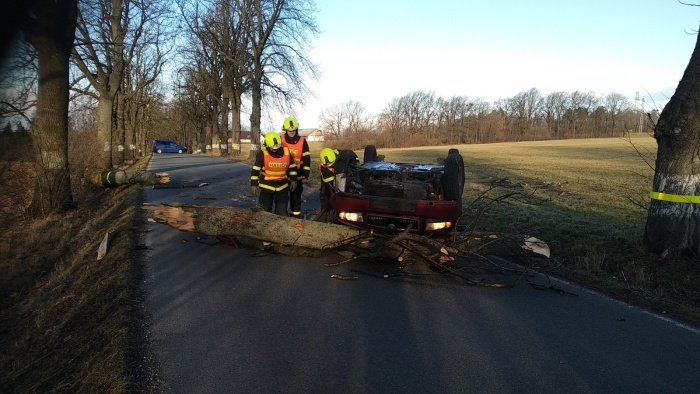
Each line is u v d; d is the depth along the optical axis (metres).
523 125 104.75
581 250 8.18
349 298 5.80
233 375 3.88
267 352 4.30
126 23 21.97
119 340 4.39
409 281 6.60
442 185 7.85
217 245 8.19
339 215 7.48
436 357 4.28
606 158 42.28
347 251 7.50
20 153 10.29
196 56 38.50
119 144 31.05
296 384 3.76
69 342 4.48
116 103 30.45
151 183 16.08
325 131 79.75
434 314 5.35
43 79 10.53
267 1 29.98
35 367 4.09
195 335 4.63
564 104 105.44
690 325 5.23
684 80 7.12
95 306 5.30
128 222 9.59
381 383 3.81
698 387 3.86
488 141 97.75
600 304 5.84
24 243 8.27
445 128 95.81
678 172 7.15
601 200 15.06
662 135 7.38
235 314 5.20
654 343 4.71
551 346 4.58
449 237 7.24
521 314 5.42
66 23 10.74
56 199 10.73
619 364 4.24
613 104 100.88
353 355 4.28
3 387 3.80
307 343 4.51
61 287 6.04
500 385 3.82
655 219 7.43
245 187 16.58
